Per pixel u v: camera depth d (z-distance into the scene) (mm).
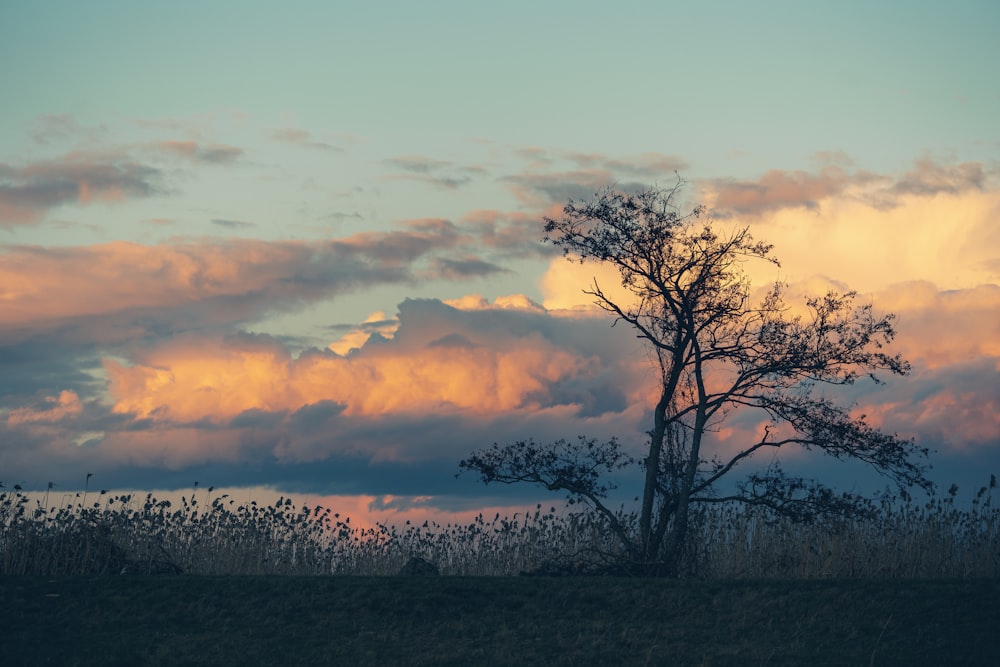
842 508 26312
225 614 20141
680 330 27828
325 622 19797
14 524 24031
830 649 18219
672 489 27750
